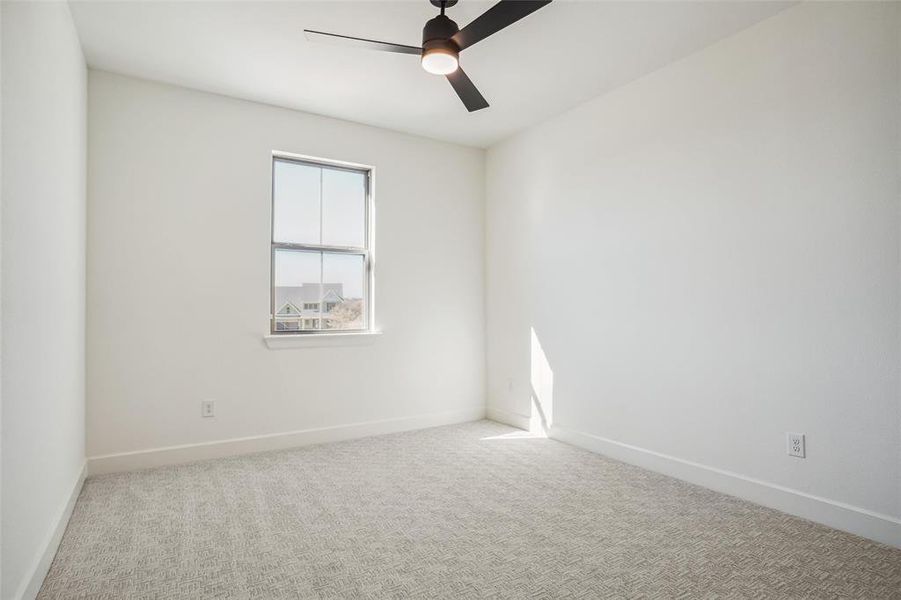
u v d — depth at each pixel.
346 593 1.72
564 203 3.67
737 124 2.59
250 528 2.22
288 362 3.52
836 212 2.22
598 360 3.38
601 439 3.34
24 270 1.57
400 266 4.03
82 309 2.74
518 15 1.92
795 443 2.35
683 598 1.69
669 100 2.94
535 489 2.70
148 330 3.06
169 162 3.15
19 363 1.52
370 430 3.83
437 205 4.23
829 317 2.24
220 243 3.29
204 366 3.23
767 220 2.46
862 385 2.13
